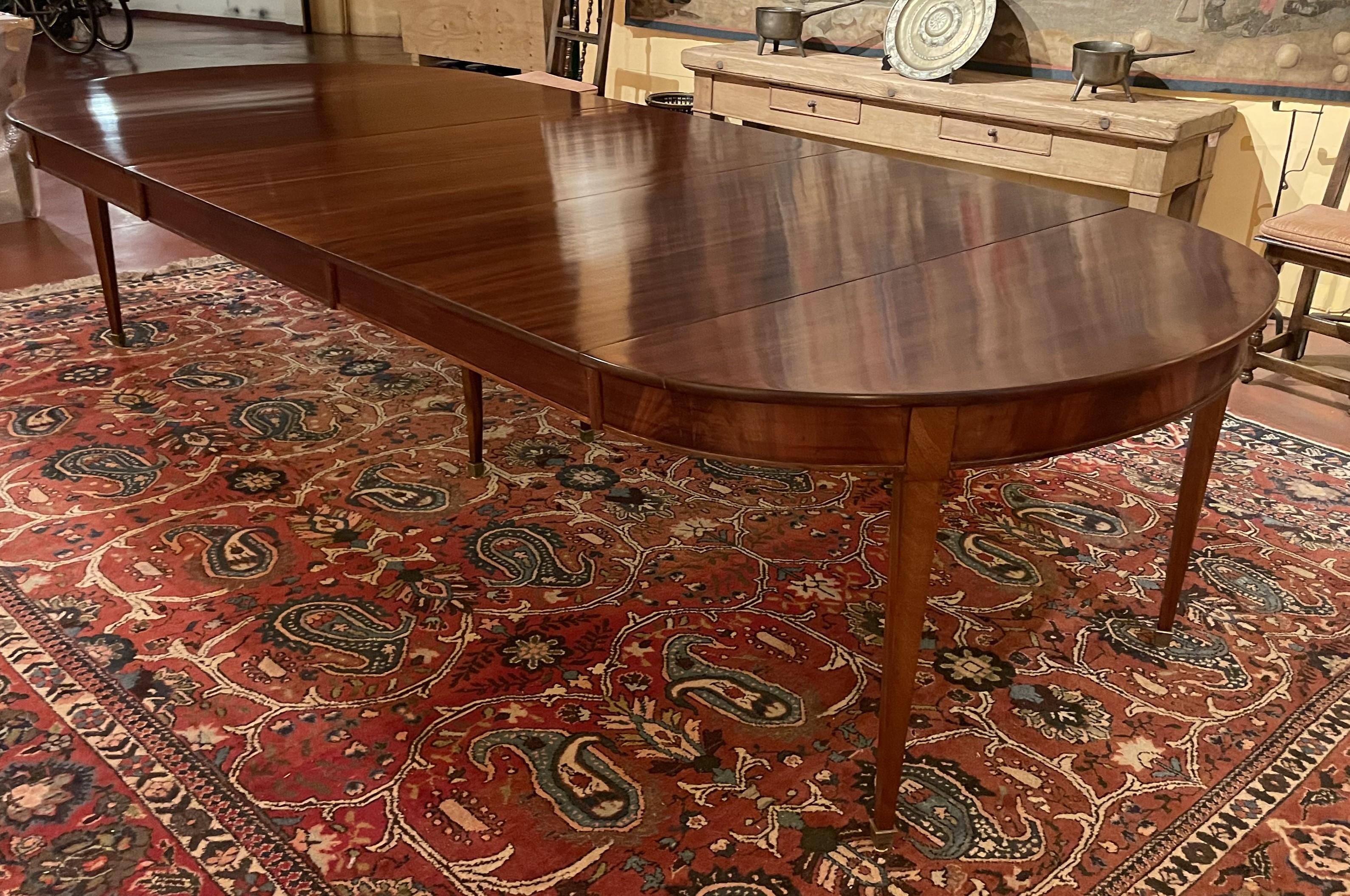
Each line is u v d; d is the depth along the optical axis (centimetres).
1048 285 156
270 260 185
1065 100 338
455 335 152
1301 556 225
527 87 316
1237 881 147
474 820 154
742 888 144
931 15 382
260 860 146
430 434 269
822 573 216
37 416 270
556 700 179
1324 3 316
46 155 251
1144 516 241
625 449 266
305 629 194
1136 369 127
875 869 148
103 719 171
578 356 129
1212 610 207
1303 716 179
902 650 141
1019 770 166
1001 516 240
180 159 221
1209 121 320
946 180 217
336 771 162
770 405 123
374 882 144
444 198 197
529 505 238
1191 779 165
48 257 386
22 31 396
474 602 204
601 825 154
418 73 338
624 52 519
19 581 205
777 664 189
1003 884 146
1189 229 186
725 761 167
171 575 209
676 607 204
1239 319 143
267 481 244
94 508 231
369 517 231
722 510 239
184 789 158
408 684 181
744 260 165
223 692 178
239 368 303
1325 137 329
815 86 392
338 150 234
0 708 173
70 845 148
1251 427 285
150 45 832
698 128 265
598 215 188
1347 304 347
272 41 862
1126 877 147
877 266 164
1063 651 194
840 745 171
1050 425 128
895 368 126
